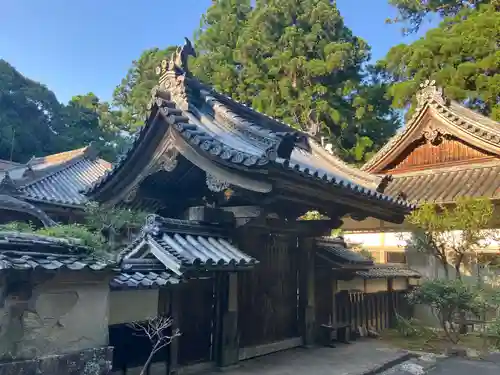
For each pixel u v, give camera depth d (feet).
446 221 38.19
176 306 22.17
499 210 43.57
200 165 21.75
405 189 50.72
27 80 143.23
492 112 59.77
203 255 20.45
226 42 99.86
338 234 53.52
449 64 64.03
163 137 22.91
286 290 30.58
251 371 24.02
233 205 25.52
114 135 155.22
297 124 85.71
